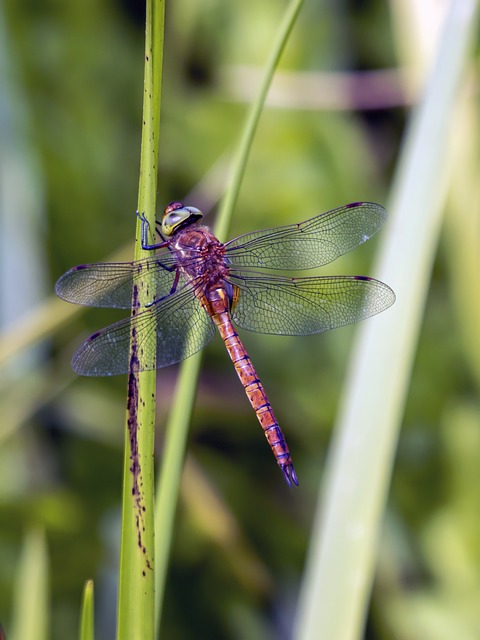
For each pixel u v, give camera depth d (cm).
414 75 118
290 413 124
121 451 124
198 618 122
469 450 122
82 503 122
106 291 112
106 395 124
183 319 113
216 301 114
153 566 107
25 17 124
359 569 110
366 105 123
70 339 122
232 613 122
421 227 111
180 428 109
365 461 110
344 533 110
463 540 121
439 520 122
